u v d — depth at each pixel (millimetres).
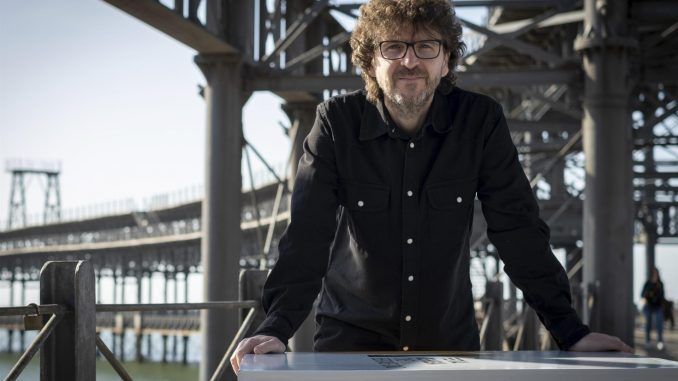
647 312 15250
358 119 2410
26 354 2771
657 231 35750
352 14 12766
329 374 1544
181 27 10195
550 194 25266
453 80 2467
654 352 13438
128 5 9141
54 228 92812
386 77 2238
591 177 11156
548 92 21750
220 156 11586
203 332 11469
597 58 11180
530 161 24125
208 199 11617
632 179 11914
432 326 2496
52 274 2996
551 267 2389
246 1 11867
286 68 11852
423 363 1685
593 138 11156
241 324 4660
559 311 2346
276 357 1820
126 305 3549
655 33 15383
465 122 2424
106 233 75000
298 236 2328
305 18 11945
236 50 11547
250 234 53219
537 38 20469
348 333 2523
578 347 2234
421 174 2408
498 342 8398
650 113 22234
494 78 11555
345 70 16297
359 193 2416
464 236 2510
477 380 1561
